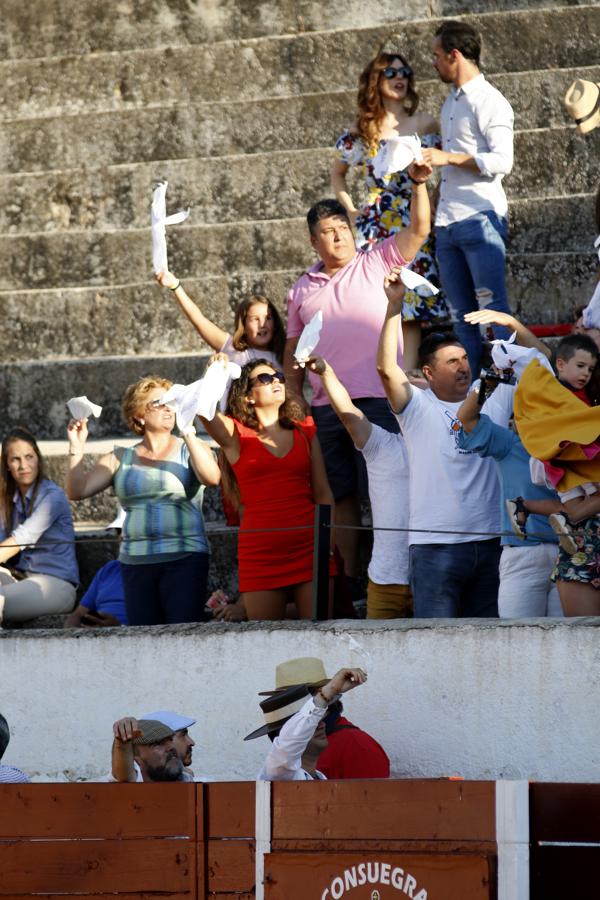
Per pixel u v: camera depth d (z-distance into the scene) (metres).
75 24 42.97
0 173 40.72
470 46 29.56
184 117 40.00
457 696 20.67
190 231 37.19
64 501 26.38
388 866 16.97
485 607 23.06
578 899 16.59
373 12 41.38
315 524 21.97
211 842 17.97
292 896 17.41
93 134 40.38
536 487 21.95
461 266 29.58
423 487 22.94
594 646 20.00
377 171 25.72
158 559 24.00
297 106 39.38
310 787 17.55
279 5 42.00
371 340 26.67
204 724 22.00
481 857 16.48
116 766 19.41
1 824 18.69
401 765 20.88
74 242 38.12
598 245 25.20
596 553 20.61
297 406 23.56
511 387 23.39
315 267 27.77
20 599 25.62
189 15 42.44
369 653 21.16
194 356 33.22
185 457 24.53
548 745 20.17
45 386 34.19
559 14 38.94
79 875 18.42
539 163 35.97
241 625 21.94
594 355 21.25
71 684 22.73
